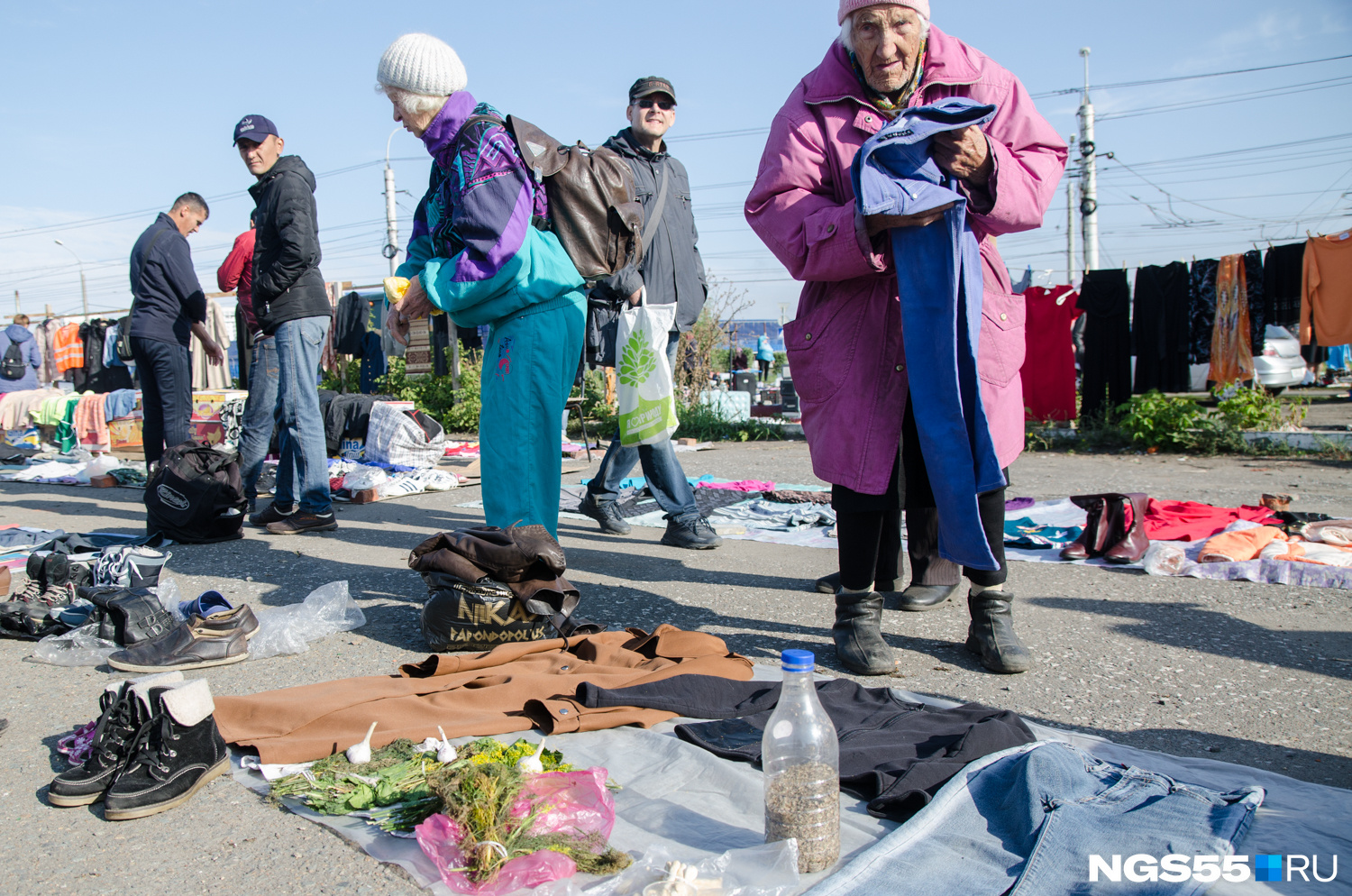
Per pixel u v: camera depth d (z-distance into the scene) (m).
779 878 1.68
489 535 3.30
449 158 3.52
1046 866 1.67
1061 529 5.32
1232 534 4.61
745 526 5.76
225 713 2.57
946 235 2.77
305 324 5.56
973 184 2.82
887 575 3.89
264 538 5.54
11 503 7.34
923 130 2.64
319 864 1.88
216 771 2.28
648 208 5.08
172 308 6.36
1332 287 9.57
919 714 2.49
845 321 3.05
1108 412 10.62
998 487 2.82
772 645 3.40
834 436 3.05
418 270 4.04
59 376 16.09
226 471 5.45
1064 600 3.94
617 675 2.84
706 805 2.06
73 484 8.63
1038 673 3.03
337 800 2.09
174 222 6.55
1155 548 4.44
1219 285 10.36
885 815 1.98
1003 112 2.96
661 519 6.08
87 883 1.84
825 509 6.20
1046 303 10.75
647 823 1.98
